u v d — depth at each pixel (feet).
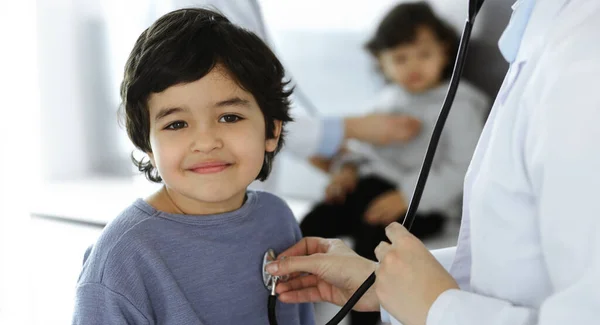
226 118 2.91
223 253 2.99
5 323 7.44
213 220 2.99
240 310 3.02
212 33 2.91
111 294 2.64
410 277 2.26
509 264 2.16
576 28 1.98
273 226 3.29
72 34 12.88
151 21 6.23
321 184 10.78
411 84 7.50
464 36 2.53
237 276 3.02
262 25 6.05
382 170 7.39
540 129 1.91
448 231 7.29
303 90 10.85
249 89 2.96
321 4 10.71
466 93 7.45
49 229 10.42
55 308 7.83
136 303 2.67
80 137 13.19
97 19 12.77
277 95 3.20
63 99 12.89
